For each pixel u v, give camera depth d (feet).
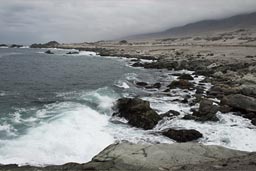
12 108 72.74
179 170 35.83
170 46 406.41
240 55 223.10
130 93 101.04
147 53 309.83
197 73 159.74
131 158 40.45
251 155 43.06
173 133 59.06
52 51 428.56
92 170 37.50
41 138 52.03
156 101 90.27
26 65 192.03
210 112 71.00
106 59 272.31
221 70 153.99
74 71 164.25
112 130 63.00
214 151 44.09
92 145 53.72
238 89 96.78
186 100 89.45
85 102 78.95
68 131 56.29
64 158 47.96
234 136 59.93
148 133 62.23
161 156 41.34
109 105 75.97
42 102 80.07
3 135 52.54
